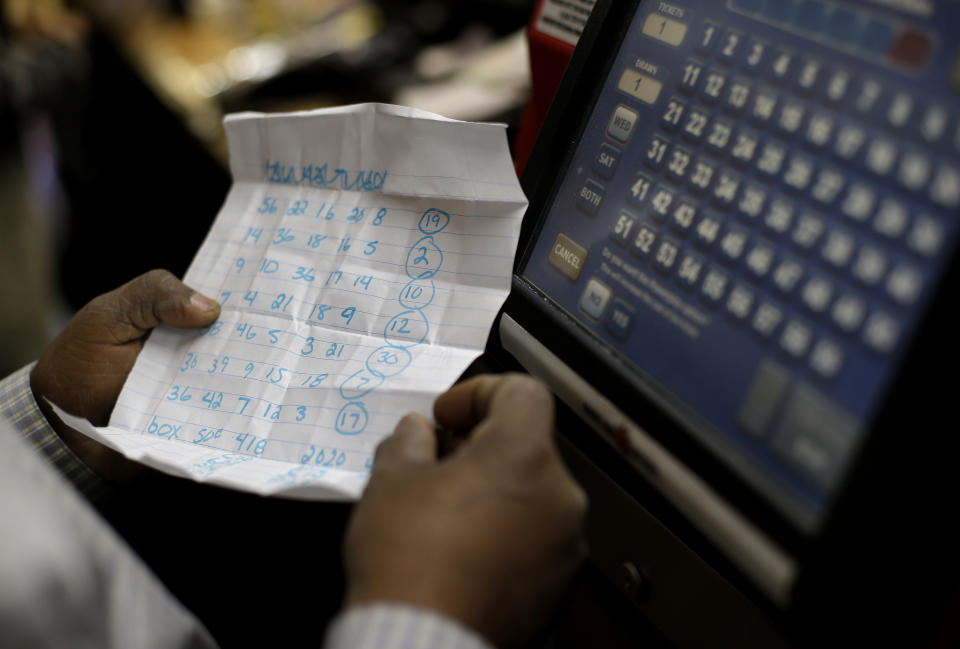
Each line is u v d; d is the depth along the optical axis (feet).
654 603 1.43
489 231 1.48
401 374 1.38
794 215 1.15
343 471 1.30
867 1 1.12
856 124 1.11
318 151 1.72
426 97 3.94
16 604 1.01
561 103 1.55
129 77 5.35
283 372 1.49
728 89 1.29
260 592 2.07
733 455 1.13
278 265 1.66
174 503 2.10
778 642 1.19
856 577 0.95
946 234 0.98
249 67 4.85
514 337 1.51
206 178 4.75
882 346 1.01
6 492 1.05
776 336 1.13
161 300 1.67
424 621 1.01
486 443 1.16
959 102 1.00
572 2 2.07
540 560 1.13
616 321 1.35
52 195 6.67
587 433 1.48
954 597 1.06
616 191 1.42
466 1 4.57
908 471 0.93
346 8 5.24
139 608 1.19
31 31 5.27
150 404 1.55
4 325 5.62
